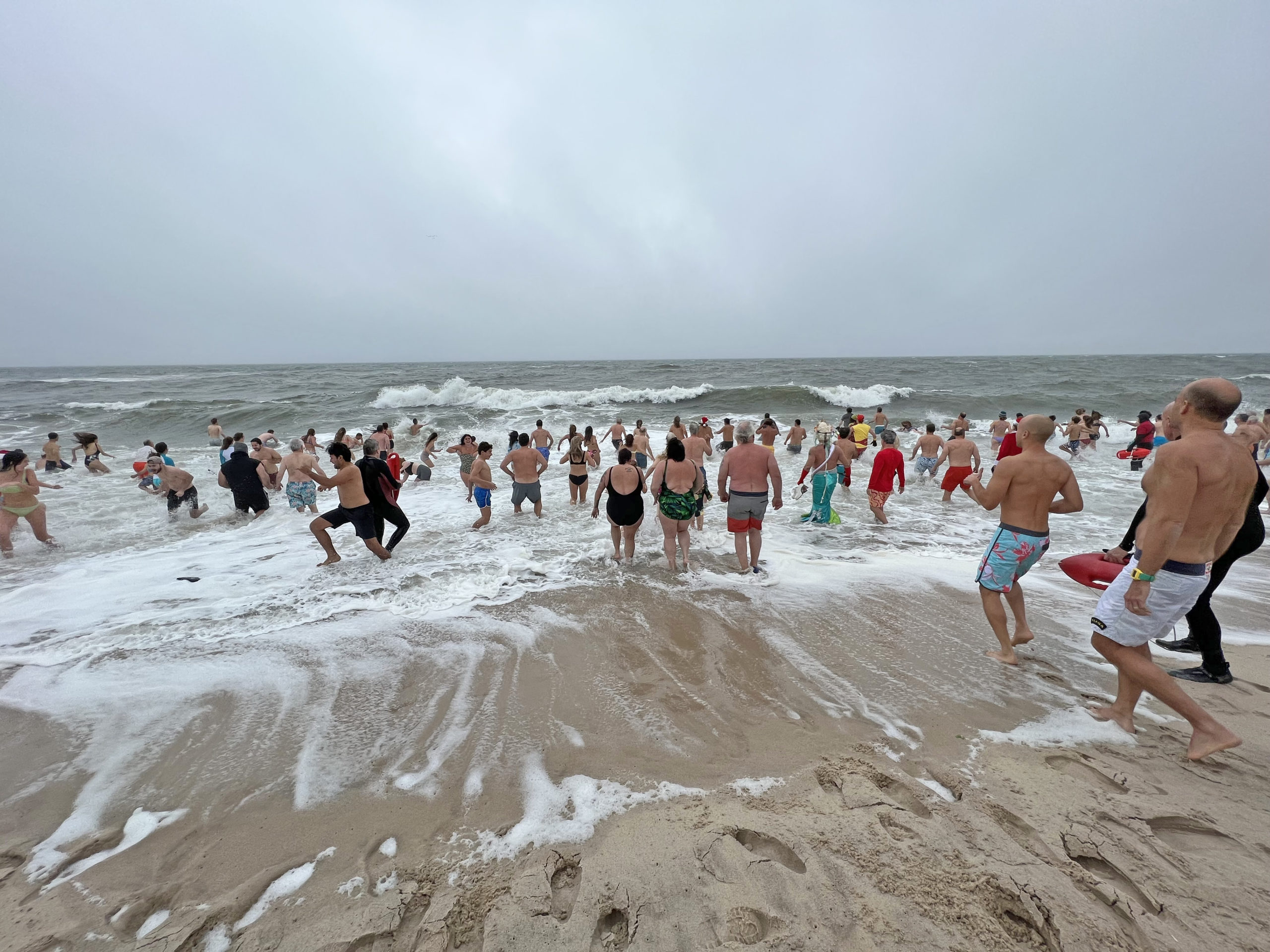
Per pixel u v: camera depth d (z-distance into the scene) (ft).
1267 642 13.08
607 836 7.33
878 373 140.56
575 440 28.84
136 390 118.93
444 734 9.80
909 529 24.32
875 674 11.69
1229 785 8.06
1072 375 130.31
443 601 16.14
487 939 5.87
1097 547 21.34
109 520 26.58
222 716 10.52
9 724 10.38
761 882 6.41
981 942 5.63
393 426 64.95
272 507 29.25
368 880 6.81
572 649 13.03
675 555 18.78
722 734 9.64
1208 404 8.38
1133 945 5.57
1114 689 11.00
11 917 6.42
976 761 8.75
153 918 6.39
